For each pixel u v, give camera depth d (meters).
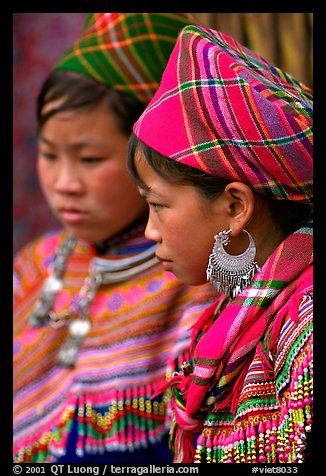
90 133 2.45
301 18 2.90
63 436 2.54
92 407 2.54
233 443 1.69
